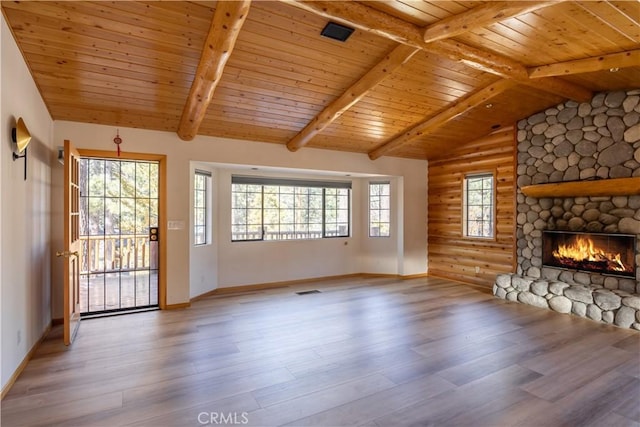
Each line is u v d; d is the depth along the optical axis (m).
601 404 2.36
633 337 3.60
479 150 6.04
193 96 3.63
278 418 2.19
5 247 2.45
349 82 3.96
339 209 6.91
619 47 3.35
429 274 7.00
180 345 3.35
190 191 4.78
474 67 3.67
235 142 5.04
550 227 4.97
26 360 2.92
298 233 6.48
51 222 3.95
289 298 5.19
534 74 3.86
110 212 6.73
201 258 5.19
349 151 6.07
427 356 3.12
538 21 2.96
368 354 3.16
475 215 6.23
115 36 2.93
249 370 2.84
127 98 3.79
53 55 3.04
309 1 2.61
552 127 4.95
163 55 3.20
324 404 2.34
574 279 4.67
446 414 2.23
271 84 3.86
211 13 2.79
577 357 3.11
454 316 4.32
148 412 2.24
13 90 2.64
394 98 4.48
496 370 2.85
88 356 3.09
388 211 6.93
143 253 6.85
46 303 3.71
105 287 5.43
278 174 6.18
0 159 2.35
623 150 4.24
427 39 3.10
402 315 4.36
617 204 4.29
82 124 4.14
